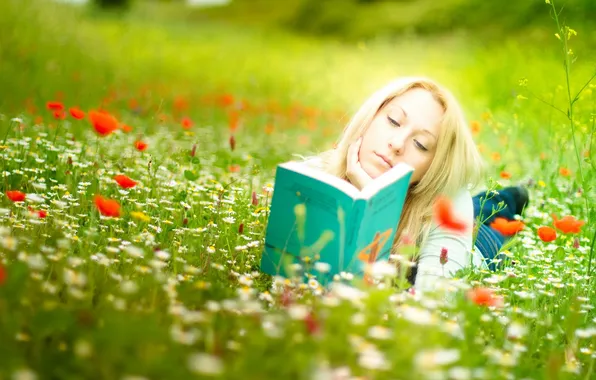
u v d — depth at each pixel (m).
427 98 3.42
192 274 3.05
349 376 2.09
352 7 33.41
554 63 9.95
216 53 21.95
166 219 3.93
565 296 3.40
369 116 3.46
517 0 23.86
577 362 2.61
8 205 3.62
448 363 2.26
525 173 6.16
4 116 5.88
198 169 5.07
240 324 2.39
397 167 2.92
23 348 2.12
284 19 36.12
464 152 3.46
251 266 3.47
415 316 2.30
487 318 2.71
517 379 2.41
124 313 2.28
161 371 1.87
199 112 10.66
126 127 5.31
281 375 2.00
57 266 2.65
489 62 12.95
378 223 2.87
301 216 2.67
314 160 3.76
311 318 2.30
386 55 20.97
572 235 4.39
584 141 5.17
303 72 19.11
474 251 3.59
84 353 1.93
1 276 2.02
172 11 43.78
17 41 12.04
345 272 2.79
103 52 16.12
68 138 5.66
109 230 3.62
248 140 8.58
